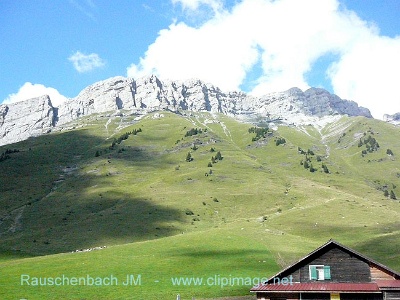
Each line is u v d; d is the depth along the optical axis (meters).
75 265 101.38
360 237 145.12
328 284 53.00
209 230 153.00
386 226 159.62
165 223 178.12
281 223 172.38
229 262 103.50
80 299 71.00
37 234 170.25
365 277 53.03
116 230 169.50
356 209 190.25
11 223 193.62
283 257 110.88
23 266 102.06
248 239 134.38
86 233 167.25
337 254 54.44
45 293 75.12
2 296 73.12
